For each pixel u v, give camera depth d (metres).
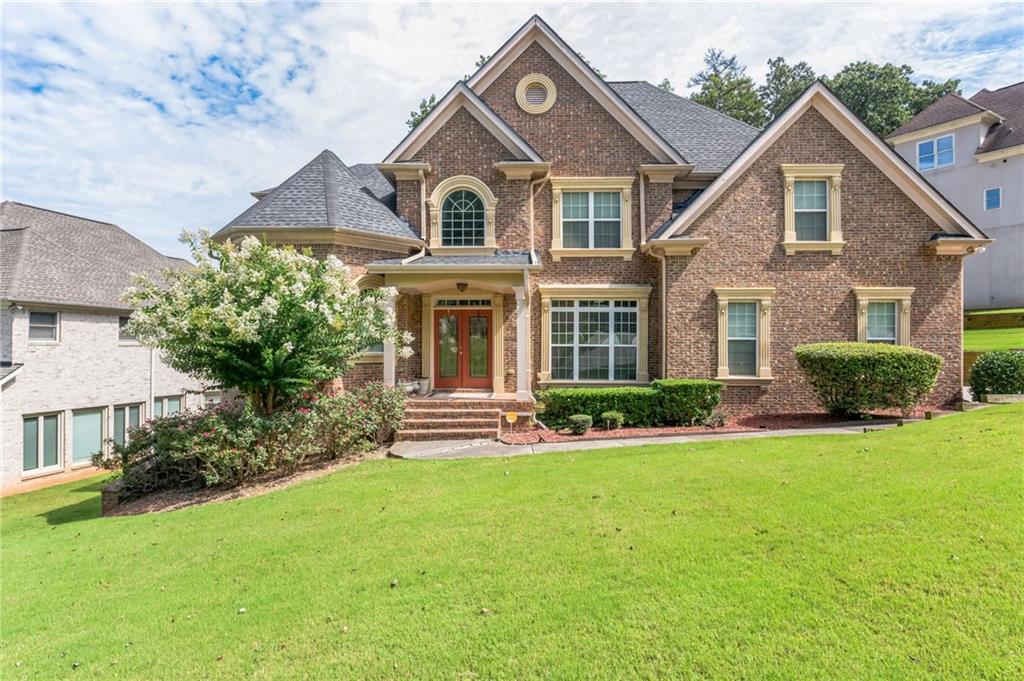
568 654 3.60
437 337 15.25
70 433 19.31
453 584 4.75
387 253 14.27
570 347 15.09
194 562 5.94
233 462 9.30
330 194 13.86
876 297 13.81
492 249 14.90
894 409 12.42
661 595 4.26
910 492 5.99
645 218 15.05
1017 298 26.28
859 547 4.80
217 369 9.89
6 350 17.48
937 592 4.02
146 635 4.34
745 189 14.08
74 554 6.60
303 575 5.23
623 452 9.69
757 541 5.15
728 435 11.09
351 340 10.63
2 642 4.40
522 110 15.48
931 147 29.70
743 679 3.25
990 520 5.06
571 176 15.27
